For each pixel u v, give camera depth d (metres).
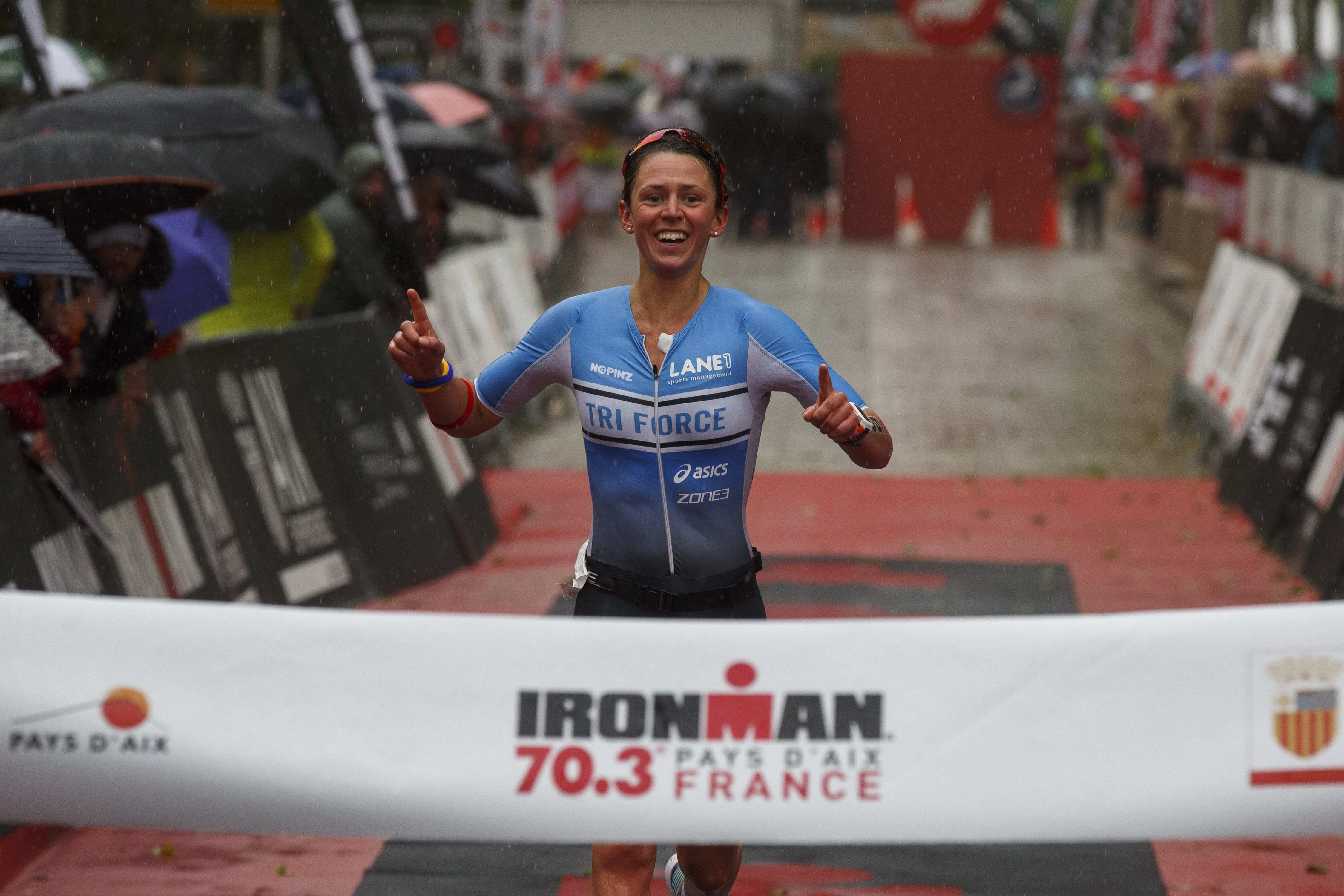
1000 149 91.12
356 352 24.95
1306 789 8.04
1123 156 109.00
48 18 62.94
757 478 33.97
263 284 25.75
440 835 8.23
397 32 67.12
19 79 38.50
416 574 25.02
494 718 8.22
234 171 23.84
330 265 27.70
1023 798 8.15
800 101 86.19
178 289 21.36
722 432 10.12
